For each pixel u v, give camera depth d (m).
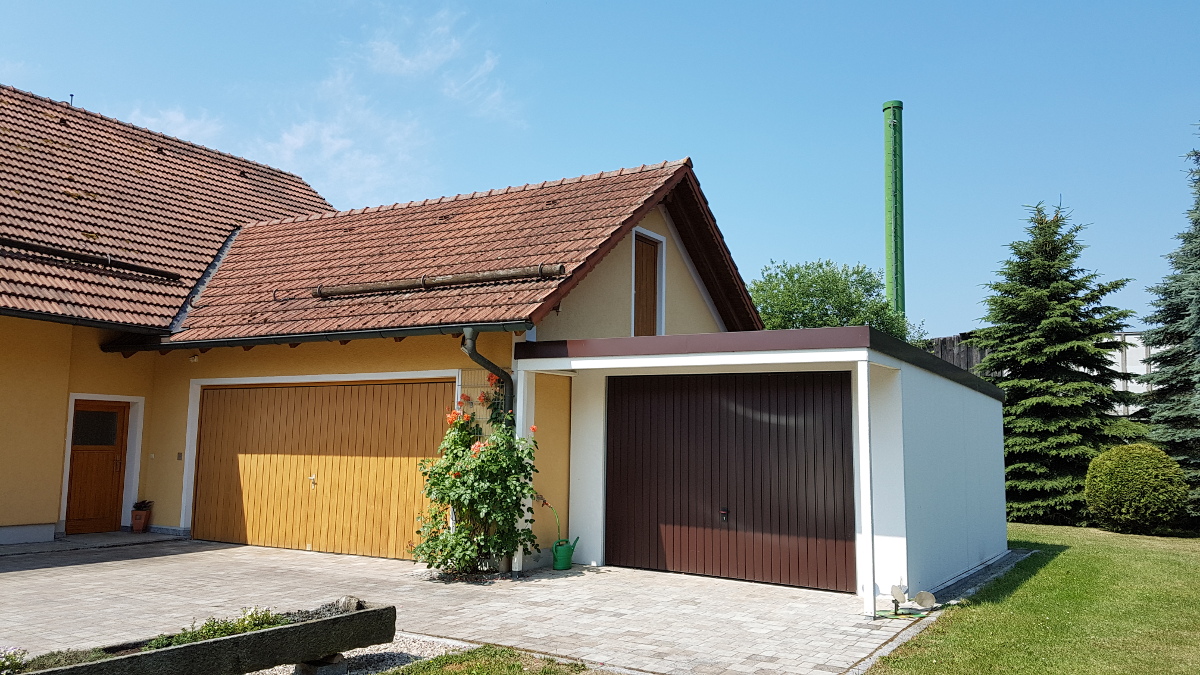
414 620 7.54
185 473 13.37
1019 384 19.38
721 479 10.05
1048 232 20.28
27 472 12.16
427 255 12.33
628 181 13.20
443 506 10.42
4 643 6.45
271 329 11.30
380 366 11.52
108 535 13.16
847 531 9.18
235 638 5.09
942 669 6.12
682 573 10.16
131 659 4.60
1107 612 8.28
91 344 13.21
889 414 8.88
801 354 8.40
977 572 11.12
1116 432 18.58
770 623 7.61
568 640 6.86
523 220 12.69
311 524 12.01
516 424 10.11
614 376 11.00
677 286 14.88
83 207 13.83
